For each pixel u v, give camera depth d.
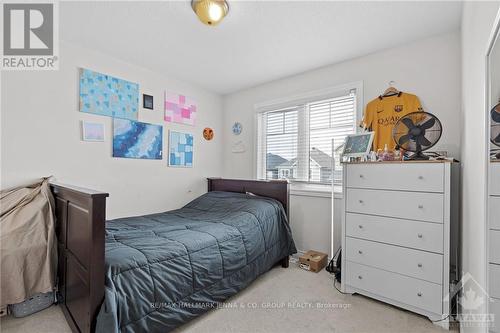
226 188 3.35
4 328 1.61
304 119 3.05
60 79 2.23
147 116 2.87
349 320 1.72
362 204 2.01
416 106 2.22
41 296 1.82
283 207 2.78
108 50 2.44
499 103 0.87
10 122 1.98
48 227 1.85
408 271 1.79
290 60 2.66
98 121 2.47
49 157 2.17
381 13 1.87
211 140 3.65
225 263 1.87
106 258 1.36
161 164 3.01
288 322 1.69
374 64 2.49
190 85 3.36
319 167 2.95
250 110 3.52
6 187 1.96
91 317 1.23
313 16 1.91
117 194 2.61
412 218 1.77
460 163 1.90
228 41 2.28
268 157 3.41
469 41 1.49
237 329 1.62
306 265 2.58
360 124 2.49
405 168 1.81
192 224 2.17
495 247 0.90
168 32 2.13
